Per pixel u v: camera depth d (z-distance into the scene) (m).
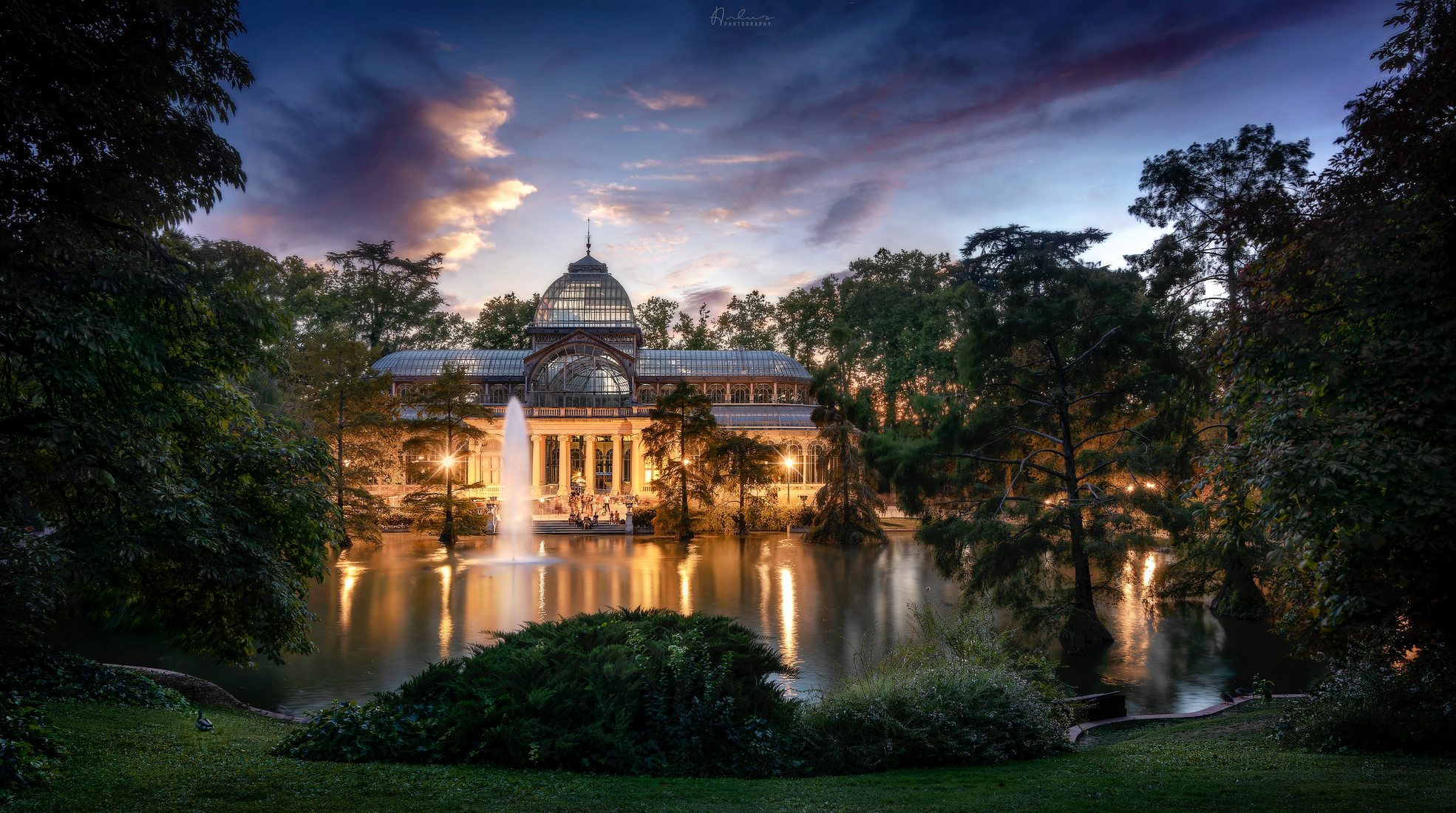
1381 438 9.84
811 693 19.81
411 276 100.50
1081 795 9.23
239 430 18.81
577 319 89.44
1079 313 29.00
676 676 12.67
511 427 73.19
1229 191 33.22
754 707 13.04
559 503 74.81
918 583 39.72
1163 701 21.61
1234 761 11.77
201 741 12.53
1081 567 28.41
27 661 15.73
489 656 13.19
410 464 59.75
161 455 14.27
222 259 16.62
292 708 20.11
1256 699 20.42
